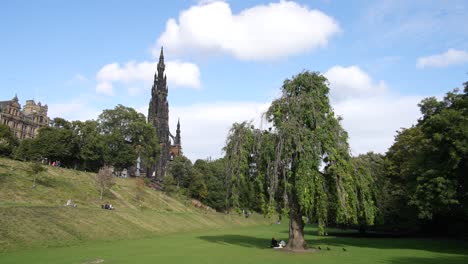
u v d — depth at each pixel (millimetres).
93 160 103062
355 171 36031
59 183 69000
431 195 35875
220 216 101812
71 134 95125
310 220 36781
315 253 33812
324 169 35188
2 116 133750
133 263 27031
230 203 38719
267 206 35219
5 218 38000
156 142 122125
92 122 105438
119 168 109500
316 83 36125
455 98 39344
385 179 52094
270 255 32094
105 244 41000
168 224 67750
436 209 37094
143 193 91062
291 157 34156
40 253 31719
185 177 117000
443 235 58938
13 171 64250
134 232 52875
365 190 36125
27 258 28656
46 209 46844
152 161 119625
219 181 118062
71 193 65812
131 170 146875
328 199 35031
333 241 50406
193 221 80000
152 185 112875
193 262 27688
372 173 43188
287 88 36531
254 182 36906
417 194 38094
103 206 63062
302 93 35656
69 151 94125
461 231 55344
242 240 49875
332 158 32719
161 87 171375
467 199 35812
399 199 51156
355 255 32625
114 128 115062
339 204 33188
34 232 37812
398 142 58031
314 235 63844
